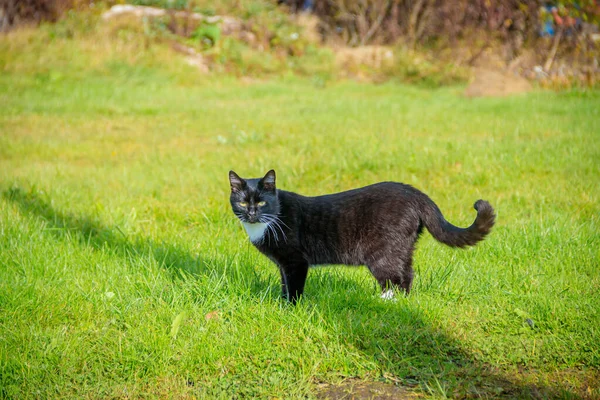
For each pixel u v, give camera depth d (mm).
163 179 9109
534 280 5266
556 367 4027
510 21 20250
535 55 19047
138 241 6488
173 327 4281
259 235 5180
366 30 24562
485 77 17578
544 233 6199
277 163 9609
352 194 5234
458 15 21781
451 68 20469
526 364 4082
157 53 19516
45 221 6922
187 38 20953
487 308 4805
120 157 10594
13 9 20641
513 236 6273
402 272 5117
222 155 10453
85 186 8805
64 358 4141
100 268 5609
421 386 3844
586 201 7441
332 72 21172
